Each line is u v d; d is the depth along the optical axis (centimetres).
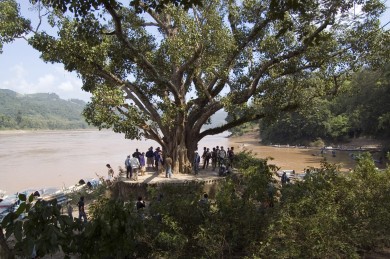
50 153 6500
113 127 1911
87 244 682
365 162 1124
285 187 1084
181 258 858
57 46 1702
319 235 802
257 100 2150
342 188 992
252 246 837
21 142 9881
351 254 820
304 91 2145
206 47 1870
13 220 551
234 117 2172
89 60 1748
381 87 4572
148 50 2148
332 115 7225
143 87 2209
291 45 1864
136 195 1866
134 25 2056
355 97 5081
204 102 2225
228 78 2075
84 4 789
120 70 2147
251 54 2034
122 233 698
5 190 3103
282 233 819
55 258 1055
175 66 2091
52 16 1742
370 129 5025
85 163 4975
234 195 947
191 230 897
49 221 571
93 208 895
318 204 922
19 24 1772
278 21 1806
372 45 1802
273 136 8162
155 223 888
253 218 871
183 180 1912
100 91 1802
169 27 2234
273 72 1973
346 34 1834
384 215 933
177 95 2014
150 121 2184
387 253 962
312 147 7038
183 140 2170
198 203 941
